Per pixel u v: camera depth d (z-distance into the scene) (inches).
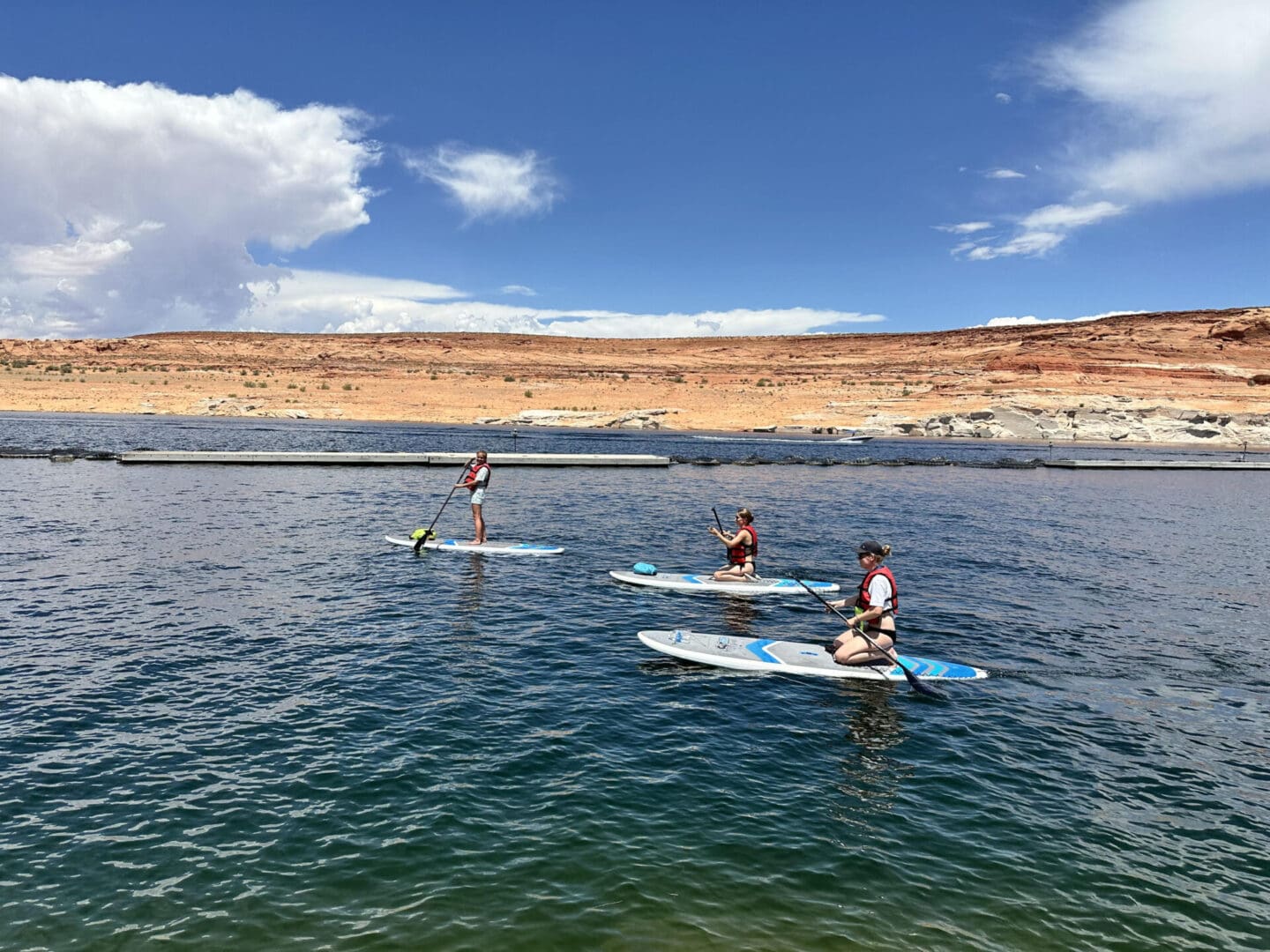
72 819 246.1
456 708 340.2
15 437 1884.8
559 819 252.7
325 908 206.7
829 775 291.3
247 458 1371.8
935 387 3964.1
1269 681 403.9
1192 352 4817.9
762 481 1380.4
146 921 200.1
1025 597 578.6
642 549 725.9
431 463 1456.7
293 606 494.6
